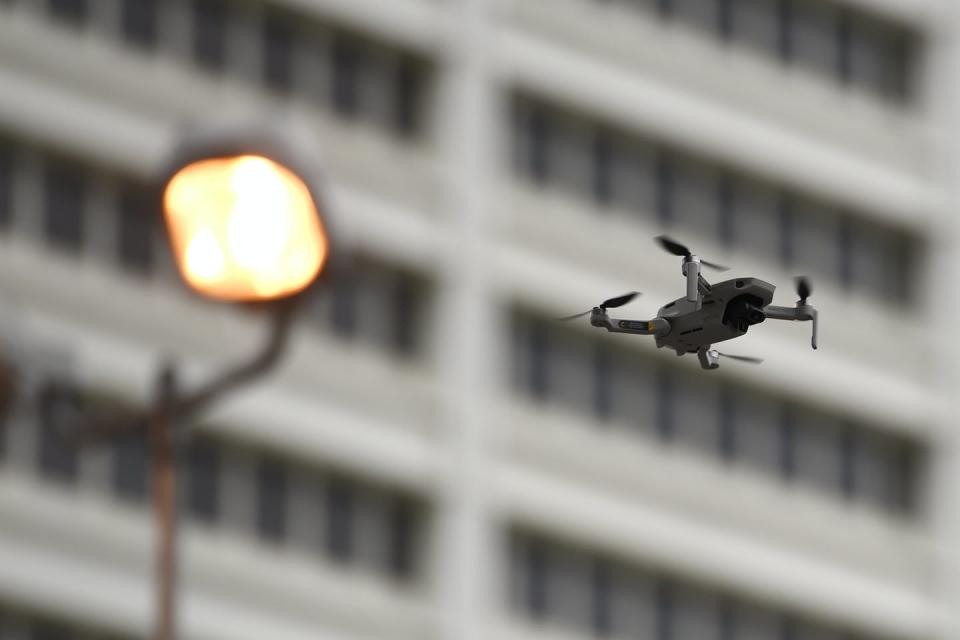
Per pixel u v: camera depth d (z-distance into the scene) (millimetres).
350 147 156500
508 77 164500
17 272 141125
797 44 179250
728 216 172750
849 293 177500
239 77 152250
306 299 45438
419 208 158875
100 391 142250
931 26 184625
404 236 157500
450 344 157500
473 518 155250
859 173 179250
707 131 171875
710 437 166750
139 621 140500
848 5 181125
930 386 178875
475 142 161500
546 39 166750
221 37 152000
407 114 160500
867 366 175625
